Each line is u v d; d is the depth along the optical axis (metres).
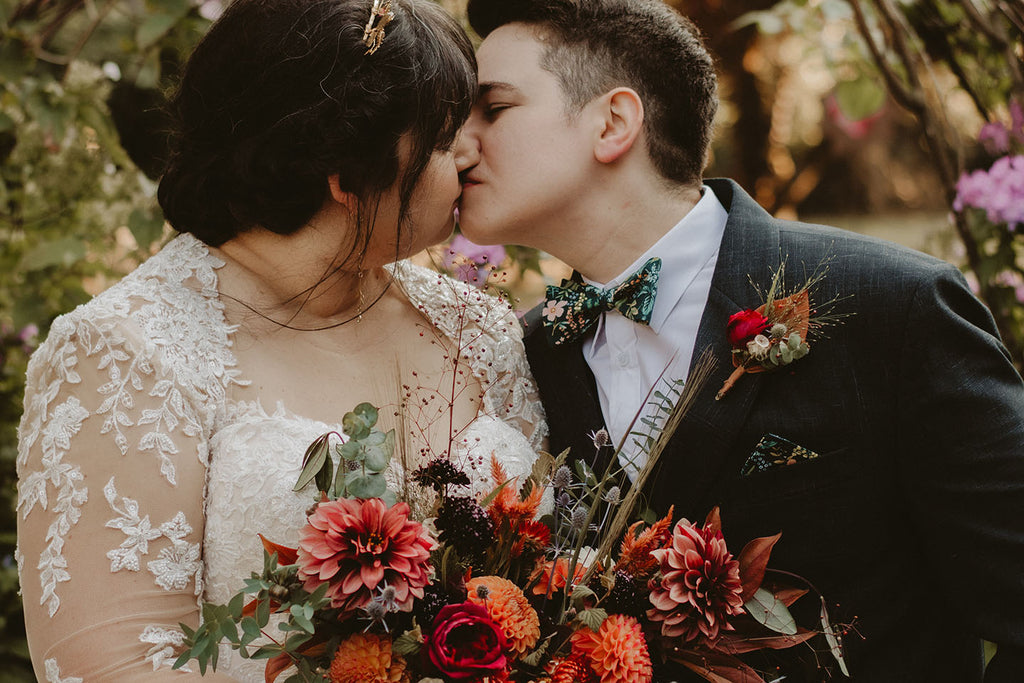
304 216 1.67
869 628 1.71
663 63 1.90
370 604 1.31
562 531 1.74
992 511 1.62
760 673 1.70
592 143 1.87
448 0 2.88
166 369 1.57
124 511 1.49
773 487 1.72
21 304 3.00
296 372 1.73
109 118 3.02
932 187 8.94
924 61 2.88
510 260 2.73
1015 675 1.61
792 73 7.64
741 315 1.71
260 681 1.56
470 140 1.88
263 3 1.60
